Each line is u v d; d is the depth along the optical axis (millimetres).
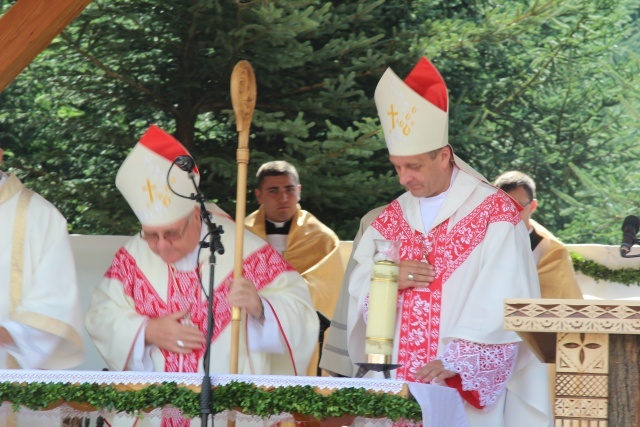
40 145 14109
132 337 6598
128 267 6891
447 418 5531
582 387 4160
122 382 5352
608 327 4055
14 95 14062
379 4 13406
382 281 5676
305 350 6766
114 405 5273
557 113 14969
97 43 13172
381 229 6977
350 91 12766
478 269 6617
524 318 4109
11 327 6410
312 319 6867
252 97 6434
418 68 6715
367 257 6914
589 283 11000
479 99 14633
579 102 14984
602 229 14305
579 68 14938
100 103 13734
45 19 7406
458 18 14102
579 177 14109
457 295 6602
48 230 6816
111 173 13633
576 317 4082
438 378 6168
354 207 13172
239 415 5434
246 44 12500
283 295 6801
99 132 13555
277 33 12195
